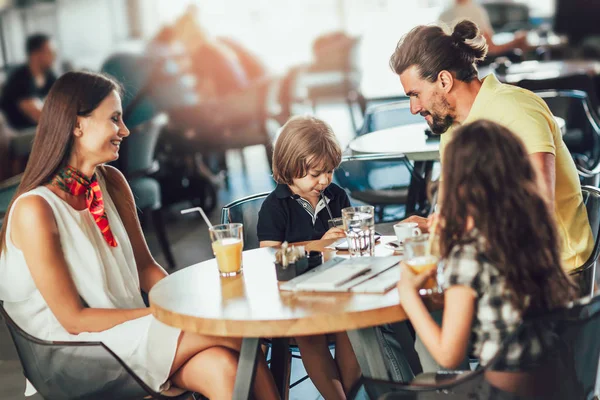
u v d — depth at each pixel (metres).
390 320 1.80
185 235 5.56
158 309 1.95
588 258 2.39
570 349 1.72
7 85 5.92
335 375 2.43
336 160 2.63
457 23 2.42
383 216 3.88
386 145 3.86
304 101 8.27
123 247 2.46
